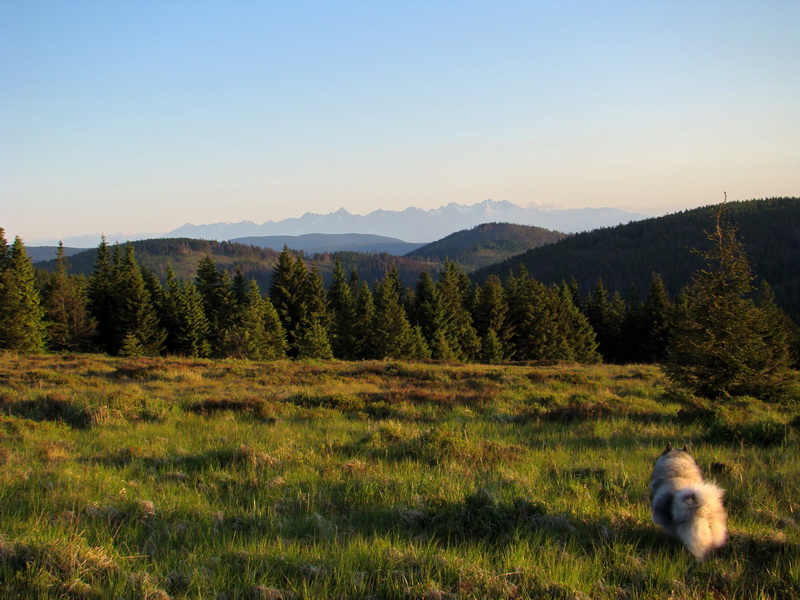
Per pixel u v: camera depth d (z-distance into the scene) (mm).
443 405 14430
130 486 6785
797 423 10180
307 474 7410
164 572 4488
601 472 7430
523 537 5227
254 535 5305
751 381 15016
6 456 8031
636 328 69062
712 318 15312
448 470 7598
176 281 60844
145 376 20547
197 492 6645
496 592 4156
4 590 3994
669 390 16000
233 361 29406
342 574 4363
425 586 4164
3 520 5434
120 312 53688
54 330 51344
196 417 12352
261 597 4008
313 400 14266
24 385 16438
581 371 28578
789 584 4363
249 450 8305
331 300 64938
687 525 4680
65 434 10398
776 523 5594
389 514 5898
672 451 5965
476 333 60594
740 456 8281
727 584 4371
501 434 10883
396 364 26781
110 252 64125
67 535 4973
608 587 4250
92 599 4004
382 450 8820
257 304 51625
